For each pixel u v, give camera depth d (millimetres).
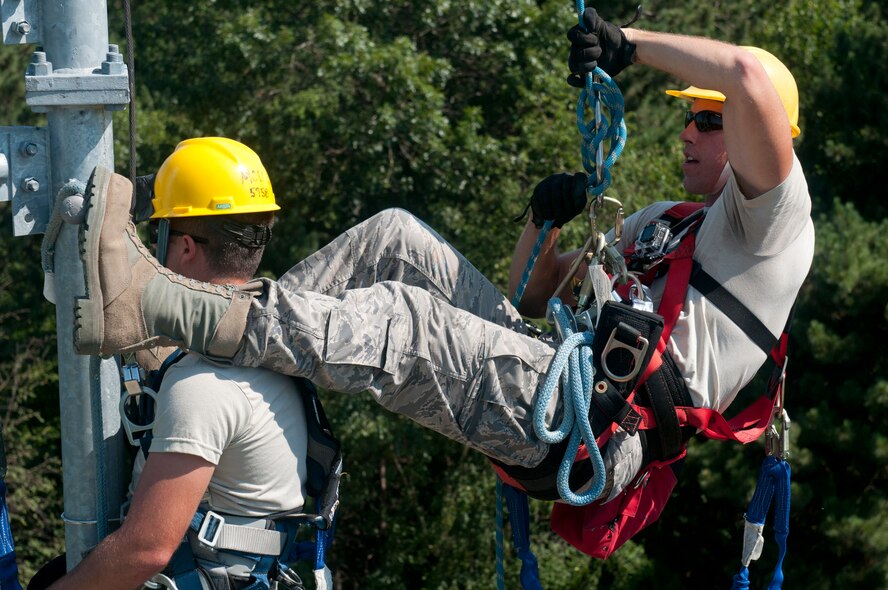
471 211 42312
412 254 9211
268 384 7656
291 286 9148
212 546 7523
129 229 7102
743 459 43375
